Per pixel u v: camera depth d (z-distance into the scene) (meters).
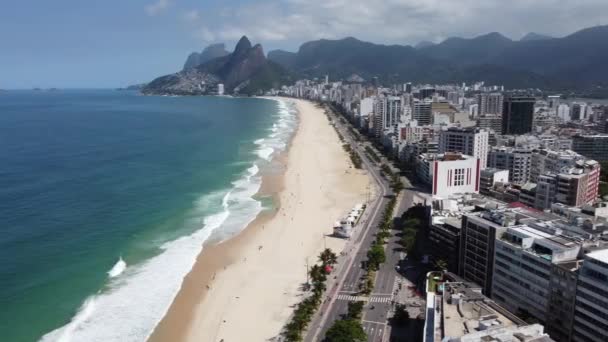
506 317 100.25
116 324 132.00
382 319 133.00
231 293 151.88
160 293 149.50
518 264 128.38
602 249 117.94
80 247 179.25
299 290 153.38
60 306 139.00
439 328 98.75
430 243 173.50
